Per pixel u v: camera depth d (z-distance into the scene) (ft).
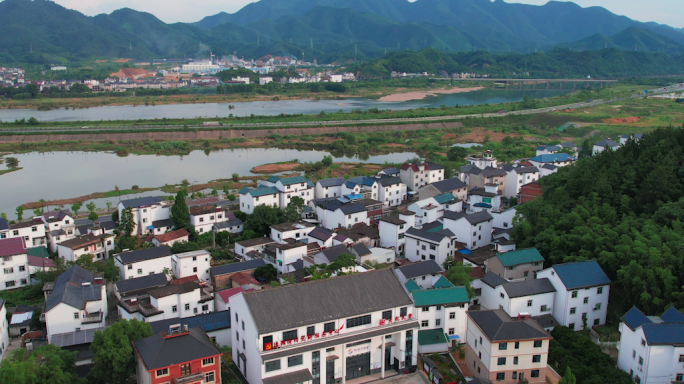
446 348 301.84
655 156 467.52
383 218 493.77
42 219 477.77
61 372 237.45
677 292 291.38
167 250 422.82
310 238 476.13
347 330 268.62
